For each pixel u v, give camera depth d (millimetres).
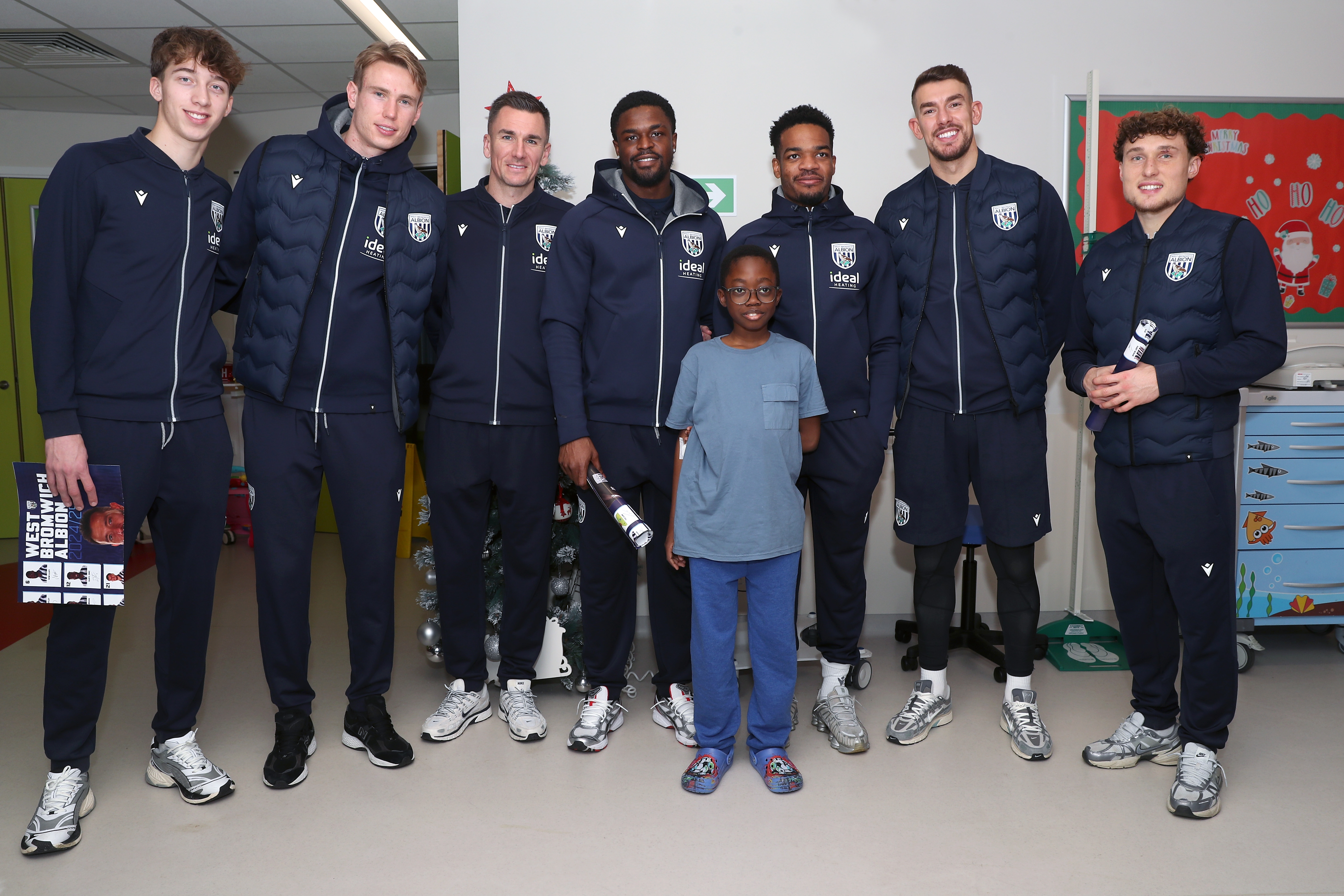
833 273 2420
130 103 5547
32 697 2855
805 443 2291
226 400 5473
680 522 2223
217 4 4023
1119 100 3500
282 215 2148
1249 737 2543
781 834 2025
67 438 1908
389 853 1949
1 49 4555
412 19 4242
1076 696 2850
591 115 3422
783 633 2213
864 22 3424
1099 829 2033
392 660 2473
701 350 2213
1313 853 1935
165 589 2176
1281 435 3064
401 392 2309
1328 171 3572
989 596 3711
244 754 2443
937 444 2475
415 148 5672
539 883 1836
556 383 2377
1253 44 3510
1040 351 2451
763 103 3439
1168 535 2166
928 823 2064
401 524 5148
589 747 2457
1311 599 3107
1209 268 2115
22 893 1797
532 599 2629
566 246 2400
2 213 5613
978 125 3490
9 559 5051
